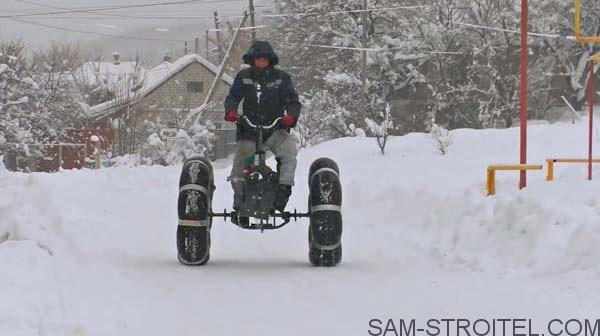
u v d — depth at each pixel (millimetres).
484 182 37719
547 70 136250
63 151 127812
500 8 133875
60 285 19297
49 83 137750
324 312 19359
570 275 21922
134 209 39906
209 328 17859
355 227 34125
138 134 123500
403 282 22844
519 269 23562
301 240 31844
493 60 134250
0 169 66750
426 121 133875
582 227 23078
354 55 141500
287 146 25297
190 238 25141
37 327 16125
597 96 140375
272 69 25547
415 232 30938
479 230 26922
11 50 135625
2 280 17812
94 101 167000
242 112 25625
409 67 137250
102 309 18516
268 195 24188
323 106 117875
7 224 22594
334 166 26266
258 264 26094
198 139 116562
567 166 52438
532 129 76625
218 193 49281
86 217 35000
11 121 111875
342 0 146750
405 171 62406
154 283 22344
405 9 142125
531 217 25234
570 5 134750
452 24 136625
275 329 17844
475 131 77688
